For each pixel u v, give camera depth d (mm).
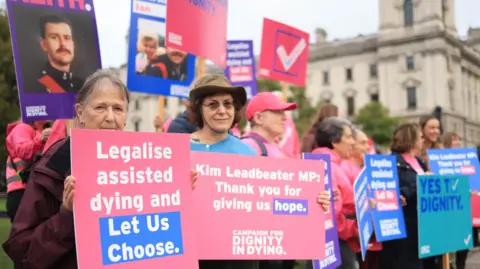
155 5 5016
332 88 66312
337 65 66062
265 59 6660
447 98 58656
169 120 5441
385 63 61531
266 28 6668
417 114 58844
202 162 2631
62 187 2086
